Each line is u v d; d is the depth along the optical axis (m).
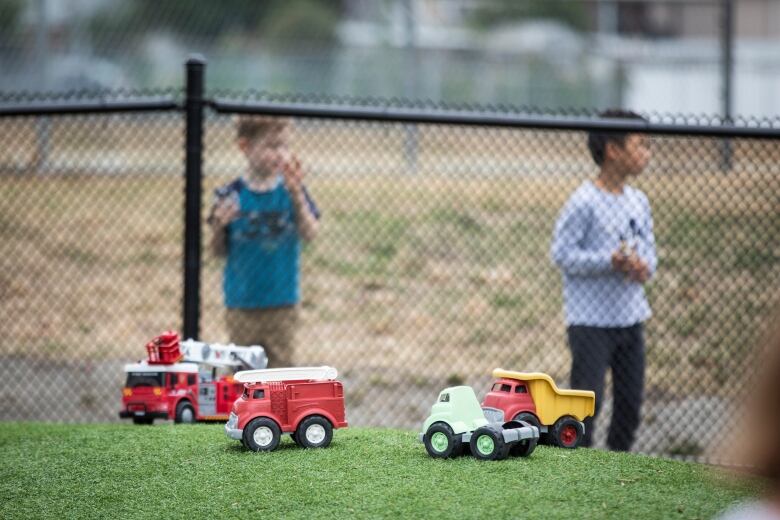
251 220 22.73
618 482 14.84
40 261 38.94
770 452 7.08
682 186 28.06
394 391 28.66
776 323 7.29
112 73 65.31
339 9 89.50
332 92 67.81
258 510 13.95
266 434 16.44
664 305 28.56
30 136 40.09
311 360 31.34
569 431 16.80
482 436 15.77
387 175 39.00
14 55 59.09
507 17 98.94
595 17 103.12
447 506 13.73
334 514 13.63
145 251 40.28
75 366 30.75
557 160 33.31
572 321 21.64
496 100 73.38
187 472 15.67
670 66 72.38
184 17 68.62
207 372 19.56
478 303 35.47
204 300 36.34
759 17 139.25
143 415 19.27
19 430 19.38
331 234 40.16
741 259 27.47
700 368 26.98
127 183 41.81
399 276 37.91
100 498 14.80
